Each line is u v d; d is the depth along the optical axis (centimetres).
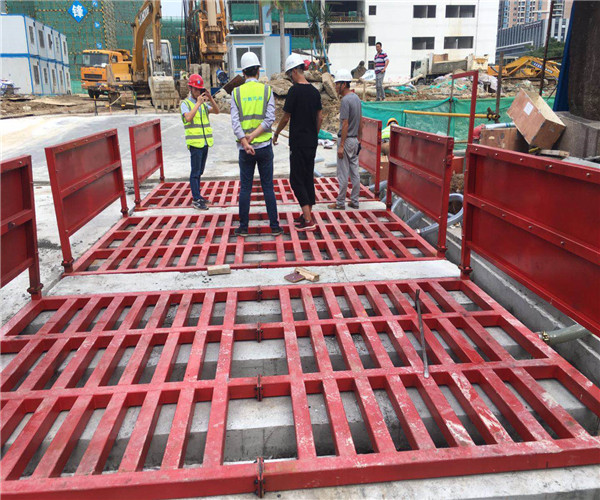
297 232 560
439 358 301
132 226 604
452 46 5919
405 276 424
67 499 206
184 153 1209
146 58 2612
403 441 269
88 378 308
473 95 433
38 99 3052
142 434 239
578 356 332
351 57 5688
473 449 225
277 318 369
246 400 277
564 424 244
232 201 705
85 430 253
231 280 418
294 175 541
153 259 487
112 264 467
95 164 522
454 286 413
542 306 376
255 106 506
